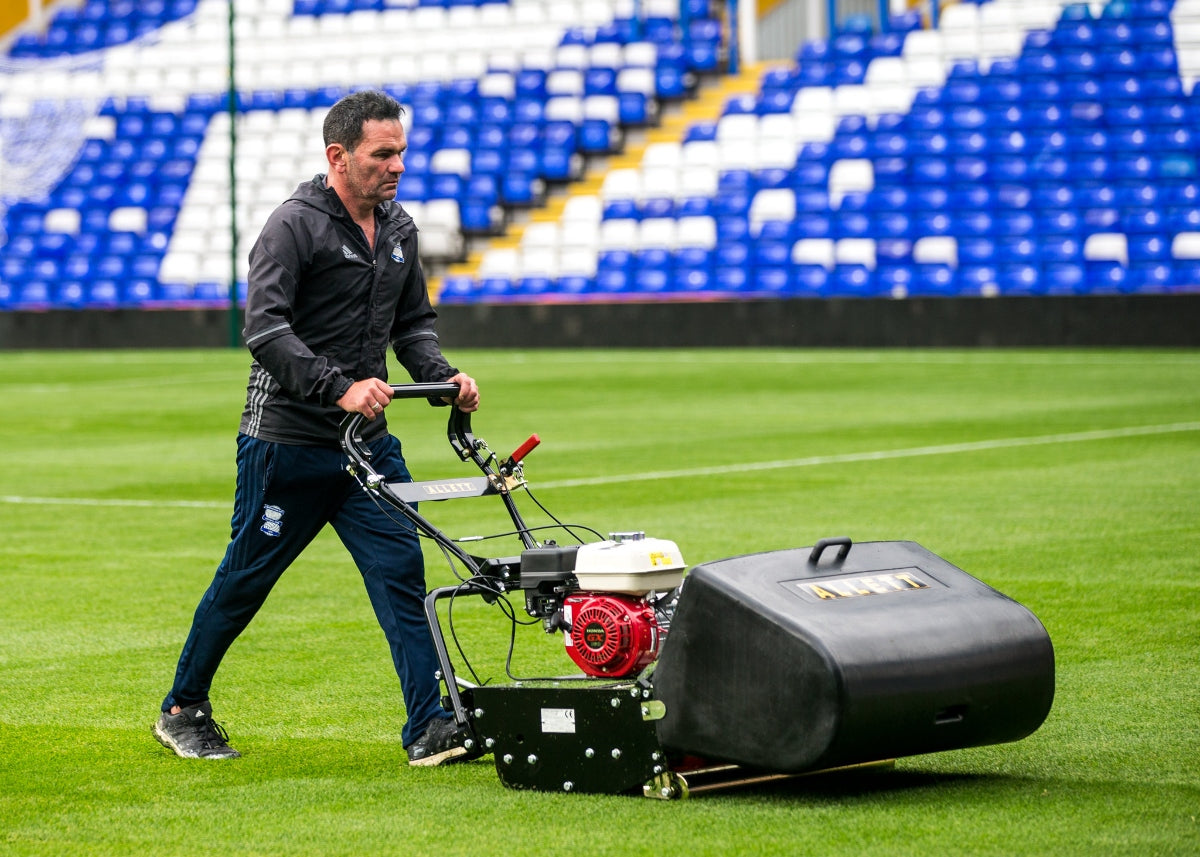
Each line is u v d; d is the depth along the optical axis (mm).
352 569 9000
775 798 4723
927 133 30594
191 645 5426
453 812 4668
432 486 5254
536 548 5020
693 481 12320
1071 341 26125
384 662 6797
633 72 33562
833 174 30344
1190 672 6270
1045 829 4344
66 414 18672
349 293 5340
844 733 4383
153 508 11531
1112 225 28484
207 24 37094
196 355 29125
